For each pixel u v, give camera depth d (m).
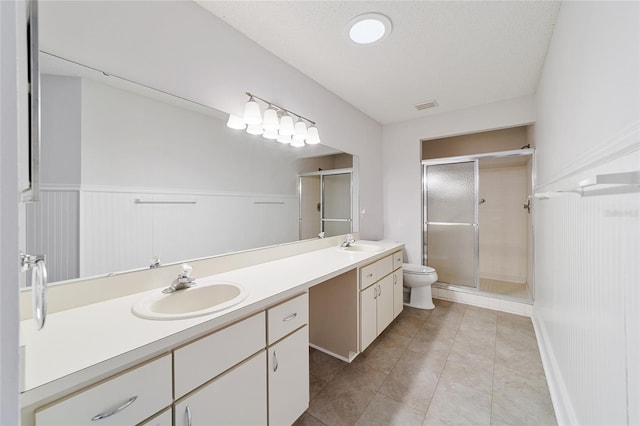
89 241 1.06
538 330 2.21
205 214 1.48
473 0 1.38
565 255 1.37
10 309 0.28
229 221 1.61
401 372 1.75
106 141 1.11
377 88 2.40
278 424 1.17
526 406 1.45
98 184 1.08
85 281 1.03
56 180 0.98
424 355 1.96
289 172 2.03
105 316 0.92
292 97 2.03
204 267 1.44
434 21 1.54
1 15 0.28
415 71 2.11
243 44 1.66
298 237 2.12
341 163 2.63
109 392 0.68
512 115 2.63
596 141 0.94
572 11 1.23
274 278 1.40
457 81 2.28
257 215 1.78
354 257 1.99
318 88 2.30
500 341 2.15
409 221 3.27
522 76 2.20
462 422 1.35
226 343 0.95
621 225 0.74
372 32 1.64
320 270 1.58
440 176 3.18
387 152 3.41
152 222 1.25
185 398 0.83
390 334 2.29
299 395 1.29
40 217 0.95
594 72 0.96
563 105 1.42
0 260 0.28
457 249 3.10
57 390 0.59
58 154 0.99
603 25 0.88
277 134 1.91
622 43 0.74
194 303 1.21
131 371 0.72
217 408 0.92
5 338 0.28
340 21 1.54
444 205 3.17
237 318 1.00
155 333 0.79
